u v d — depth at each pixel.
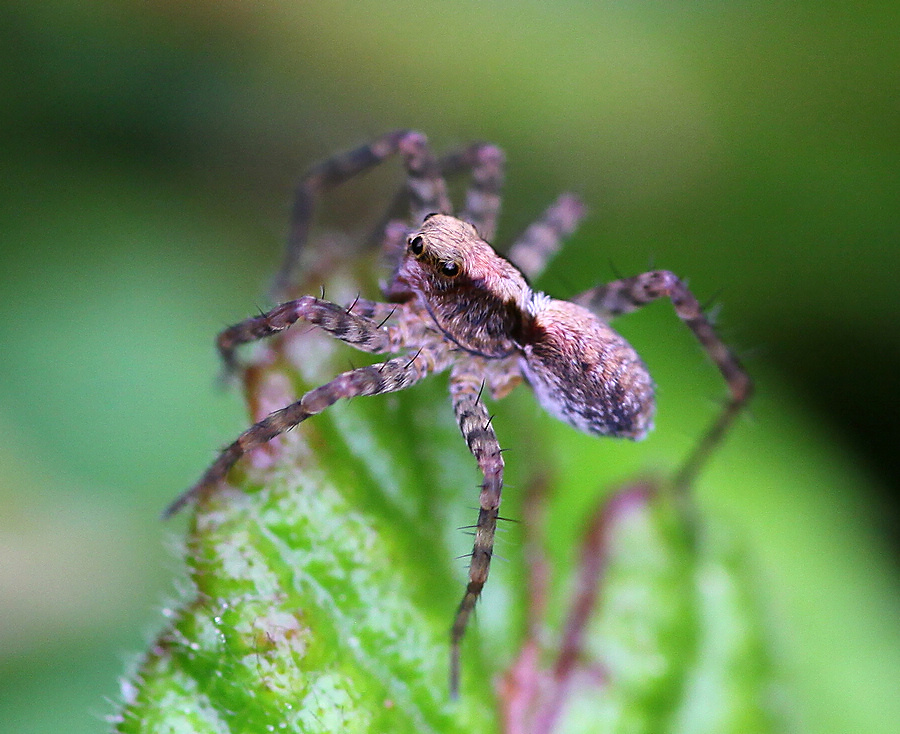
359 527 0.06
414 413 0.06
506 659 0.06
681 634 0.06
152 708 0.06
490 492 0.06
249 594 0.06
